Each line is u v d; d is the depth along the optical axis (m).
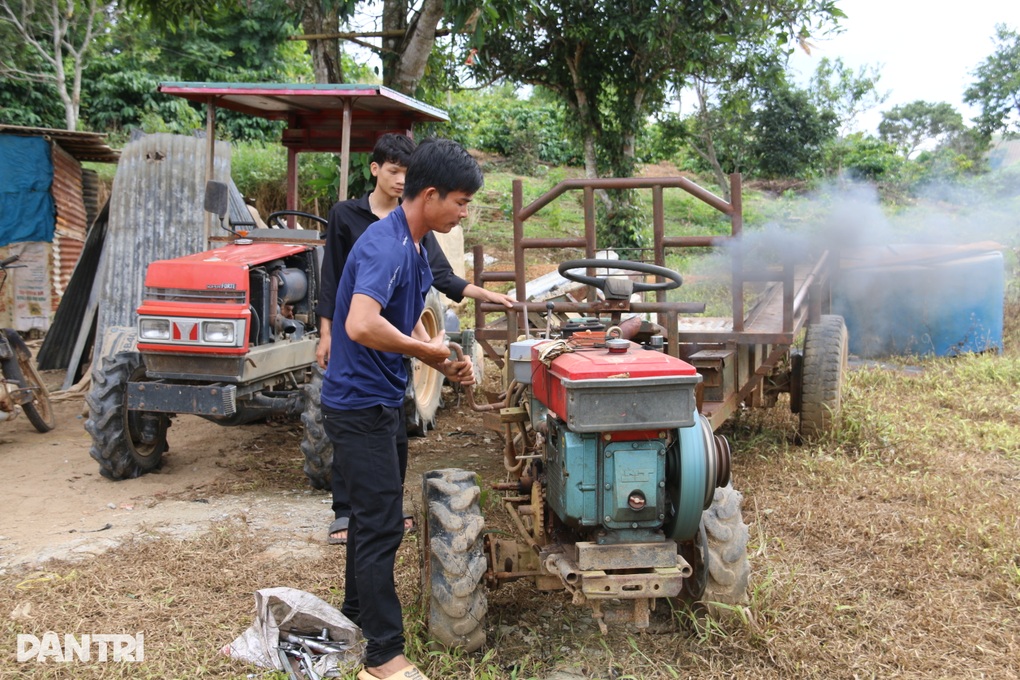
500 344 7.07
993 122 21.86
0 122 18.05
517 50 13.16
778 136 18.02
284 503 4.76
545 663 2.94
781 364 5.90
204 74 21.34
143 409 4.75
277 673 2.86
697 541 3.08
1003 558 3.75
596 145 13.92
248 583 3.63
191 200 7.91
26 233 10.52
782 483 4.88
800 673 2.86
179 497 4.88
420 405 6.07
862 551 3.91
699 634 3.04
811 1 12.44
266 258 5.02
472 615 2.86
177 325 4.67
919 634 3.13
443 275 3.74
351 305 2.50
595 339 2.95
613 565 2.64
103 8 18.86
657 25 12.20
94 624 3.25
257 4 20.97
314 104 5.93
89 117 19.62
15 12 17.91
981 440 5.72
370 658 2.68
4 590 3.55
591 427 2.52
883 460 5.31
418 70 8.95
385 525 2.66
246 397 4.98
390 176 3.95
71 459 5.70
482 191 18.05
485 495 3.41
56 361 8.50
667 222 16.69
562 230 15.73
